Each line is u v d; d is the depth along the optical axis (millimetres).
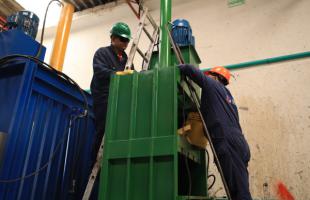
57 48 3742
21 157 2045
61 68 3674
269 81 3109
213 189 2840
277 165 2768
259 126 2969
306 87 2939
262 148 2879
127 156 1581
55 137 2387
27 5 4781
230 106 1972
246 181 1718
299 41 3158
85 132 2531
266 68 3180
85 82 4176
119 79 1811
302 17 3266
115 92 1771
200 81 1869
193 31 3750
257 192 2740
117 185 1559
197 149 2170
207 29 3693
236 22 3576
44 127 2303
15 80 2168
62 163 2434
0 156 1852
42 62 2201
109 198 1543
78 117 2475
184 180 2227
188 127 1811
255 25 3455
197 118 2029
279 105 2975
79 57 4426
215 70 2482
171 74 1720
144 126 1640
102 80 2195
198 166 2252
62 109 2539
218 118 1829
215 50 3518
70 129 2553
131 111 1681
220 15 3715
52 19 4762
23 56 2086
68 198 2395
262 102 3053
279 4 3447
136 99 1718
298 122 2844
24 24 2551
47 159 2283
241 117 3070
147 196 1485
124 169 1579
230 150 1751
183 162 2199
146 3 4160
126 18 4387
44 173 2240
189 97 2016
